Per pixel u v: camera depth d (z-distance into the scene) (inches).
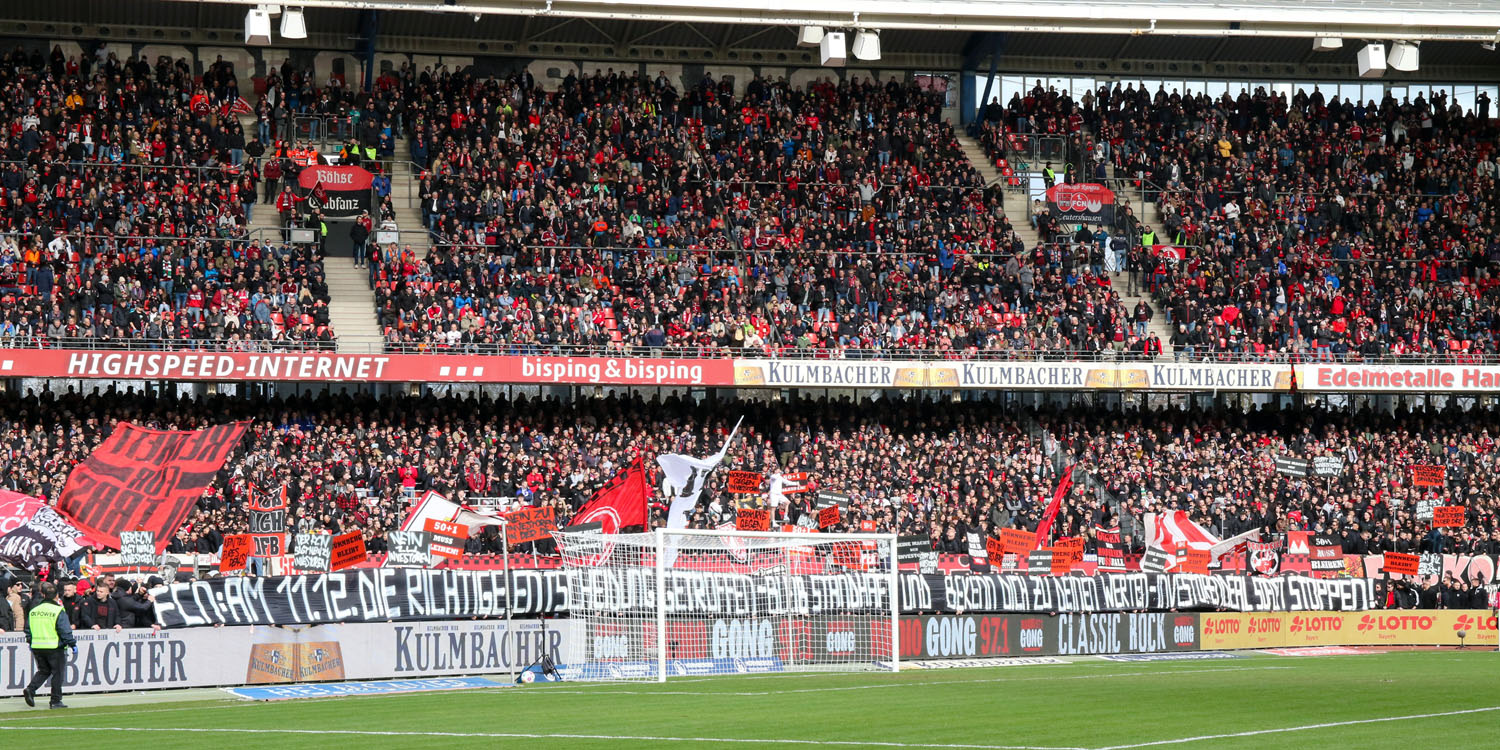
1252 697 811.4
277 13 1708.9
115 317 1529.3
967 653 1156.5
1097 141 2121.1
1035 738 625.0
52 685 794.2
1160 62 2255.2
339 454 1469.0
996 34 2118.6
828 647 1087.6
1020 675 992.2
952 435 1710.1
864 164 1993.1
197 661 905.5
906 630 1127.6
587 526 1029.2
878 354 1715.1
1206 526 1573.6
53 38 1911.9
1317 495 1660.9
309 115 1886.1
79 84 1812.3
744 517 1194.6
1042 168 2108.8
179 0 1700.3
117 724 696.4
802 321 1753.2
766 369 1667.1
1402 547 1542.8
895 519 1494.8
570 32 2073.1
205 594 916.6
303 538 981.2
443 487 1435.8
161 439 969.5
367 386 1670.8
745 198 1911.9
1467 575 1445.6
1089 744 604.1
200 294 1612.9
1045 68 2225.6
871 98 2108.8
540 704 778.2
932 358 1723.7
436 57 2043.6
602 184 1881.2
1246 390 1808.6
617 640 1021.2
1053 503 1331.2
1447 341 1878.7
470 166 1847.9
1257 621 1312.7
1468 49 2255.2
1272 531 1592.0
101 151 1754.4
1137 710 740.0
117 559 1111.6
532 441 1561.3
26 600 961.5
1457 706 762.2
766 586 1068.5
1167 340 1861.5
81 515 940.0
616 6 1804.9
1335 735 636.1
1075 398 1854.1
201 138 1792.6
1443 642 1365.7
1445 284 1972.2
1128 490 1659.7
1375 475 1727.4
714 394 1761.8
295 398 1561.3
